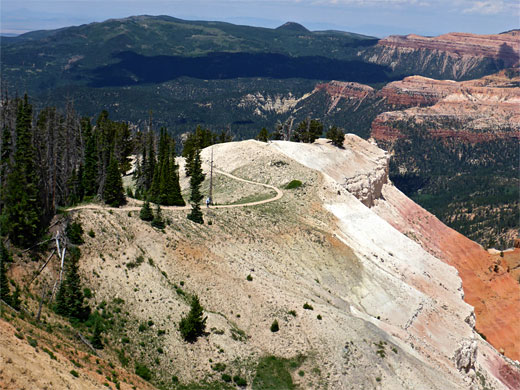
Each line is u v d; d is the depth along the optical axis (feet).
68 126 431.43
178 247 269.44
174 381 205.36
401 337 272.51
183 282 251.39
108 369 189.98
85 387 163.22
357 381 220.43
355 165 531.91
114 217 268.62
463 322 333.42
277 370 220.43
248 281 265.54
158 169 363.56
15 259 216.74
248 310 248.52
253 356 224.94
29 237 227.40
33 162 295.28
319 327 242.58
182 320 225.15
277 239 323.78
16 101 431.43
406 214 589.73
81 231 246.47
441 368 261.85
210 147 542.57
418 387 224.74
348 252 339.77
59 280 223.71
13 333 169.17
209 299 248.11
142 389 188.24
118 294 230.68
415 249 401.49
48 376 155.94
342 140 554.46
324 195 415.64
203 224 304.50
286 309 250.16
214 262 271.28
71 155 397.60
